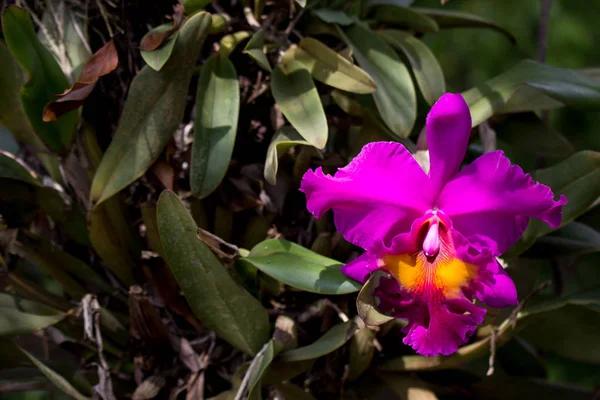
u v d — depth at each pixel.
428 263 0.63
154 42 0.68
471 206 0.63
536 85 0.72
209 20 0.69
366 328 0.71
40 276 0.88
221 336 0.70
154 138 0.70
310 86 0.71
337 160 0.74
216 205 0.73
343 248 0.73
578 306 0.78
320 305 0.72
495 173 0.62
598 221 0.84
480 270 0.62
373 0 0.81
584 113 1.67
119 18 0.72
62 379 0.71
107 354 0.76
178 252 0.67
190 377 0.73
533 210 0.63
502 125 0.81
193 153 0.69
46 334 0.78
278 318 0.71
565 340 0.80
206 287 0.68
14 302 0.71
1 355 0.73
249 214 0.73
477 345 0.71
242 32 0.73
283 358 0.69
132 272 0.75
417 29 0.80
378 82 0.73
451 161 0.63
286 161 0.73
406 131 0.71
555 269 0.83
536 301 0.73
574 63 1.65
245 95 0.74
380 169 0.62
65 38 0.74
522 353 0.86
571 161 0.72
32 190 0.74
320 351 0.68
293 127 0.71
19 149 0.82
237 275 0.71
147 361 0.73
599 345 0.79
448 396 0.79
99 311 0.72
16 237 0.73
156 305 0.75
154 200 0.73
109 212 0.72
